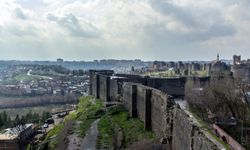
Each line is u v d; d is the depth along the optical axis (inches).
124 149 2620.6
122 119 3612.2
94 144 2913.4
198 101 3427.7
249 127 2662.4
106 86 5157.5
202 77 4827.8
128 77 5078.7
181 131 1998.0
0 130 5615.2
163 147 2356.1
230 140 2027.6
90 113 4318.4
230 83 3479.3
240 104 3159.5
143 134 2874.0
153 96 2925.7
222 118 2876.5
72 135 3321.9
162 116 2561.5
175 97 4813.0
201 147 1567.4
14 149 4810.5
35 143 4409.5
